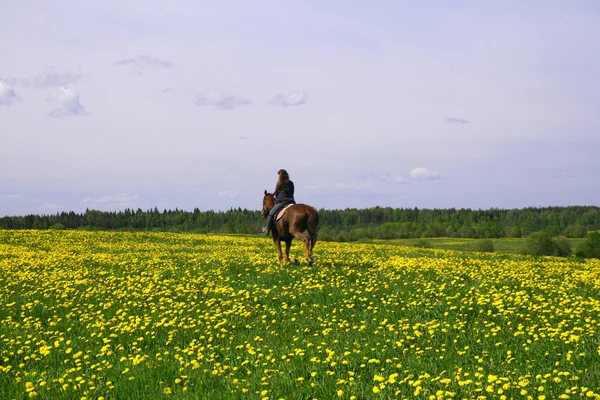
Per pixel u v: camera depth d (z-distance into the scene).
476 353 8.80
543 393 6.78
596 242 64.25
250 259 21.08
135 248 32.06
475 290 13.41
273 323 11.49
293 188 18.66
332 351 8.77
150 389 7.87
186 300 13.95
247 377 8.19
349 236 123.06
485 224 150.50
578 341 8.84
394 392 7.11
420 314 11.50
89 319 12.22
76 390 7.91
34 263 21.39
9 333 11.35
